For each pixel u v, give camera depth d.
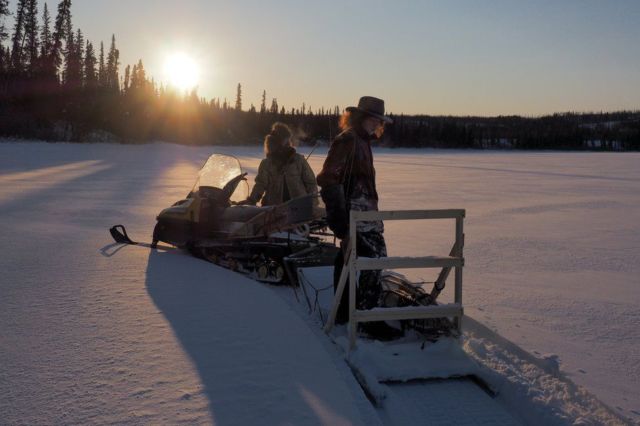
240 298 4.48
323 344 3.56
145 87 83.62
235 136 78.31
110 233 7.26
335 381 2.99
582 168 33.28
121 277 5.11
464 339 3.70
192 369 3.11
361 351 3.33
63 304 4.23
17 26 61.47
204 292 4.64
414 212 3.44
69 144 50.62
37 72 59.38
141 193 14.12
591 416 2.79
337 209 3.57
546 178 23.75
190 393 2.82
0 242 6.82
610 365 3.57
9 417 2.55
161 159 34.47
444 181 21.50
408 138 101.88
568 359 3.66
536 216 11.30
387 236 8.70
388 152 76.19
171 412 2.62
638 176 25.31
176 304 4.29
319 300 4.34
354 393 2.89
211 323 3.87
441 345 3.49
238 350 3.39
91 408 2.65
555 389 3.07
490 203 13.70
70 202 11.84
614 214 11.68
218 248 5.74
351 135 3.69
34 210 10.38
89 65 70.56
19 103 55.91
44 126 54.16
